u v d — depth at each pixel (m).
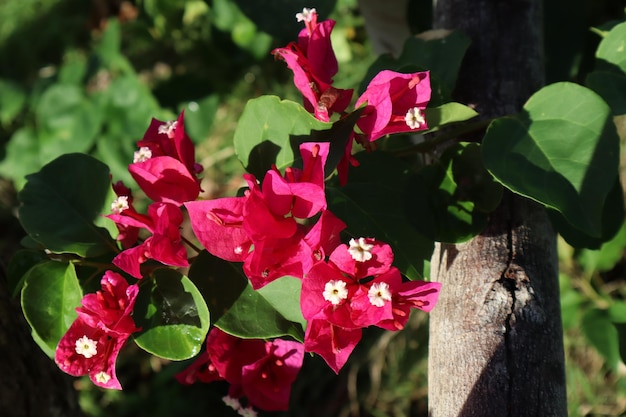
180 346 1.15
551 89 1.19
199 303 1.16
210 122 2.27
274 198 1.13
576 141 1.17
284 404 1.23
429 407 1.20
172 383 2.01
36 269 1.19
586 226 1.15
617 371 1.62
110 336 1.15
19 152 2.39
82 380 2.03
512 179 1.17
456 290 1.20
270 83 2.53
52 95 2.34
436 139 1.26
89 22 2.90
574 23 1.57
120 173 2.26
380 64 1.30
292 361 1.23
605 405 1.89
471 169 1.22
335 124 1.16
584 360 1.94
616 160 1.16
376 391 1.99
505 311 1.18
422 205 1.22
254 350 1.23
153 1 2.52
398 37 1.65
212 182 2.39
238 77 2.56
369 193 1.22
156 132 1.22
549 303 1.20
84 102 2.32
